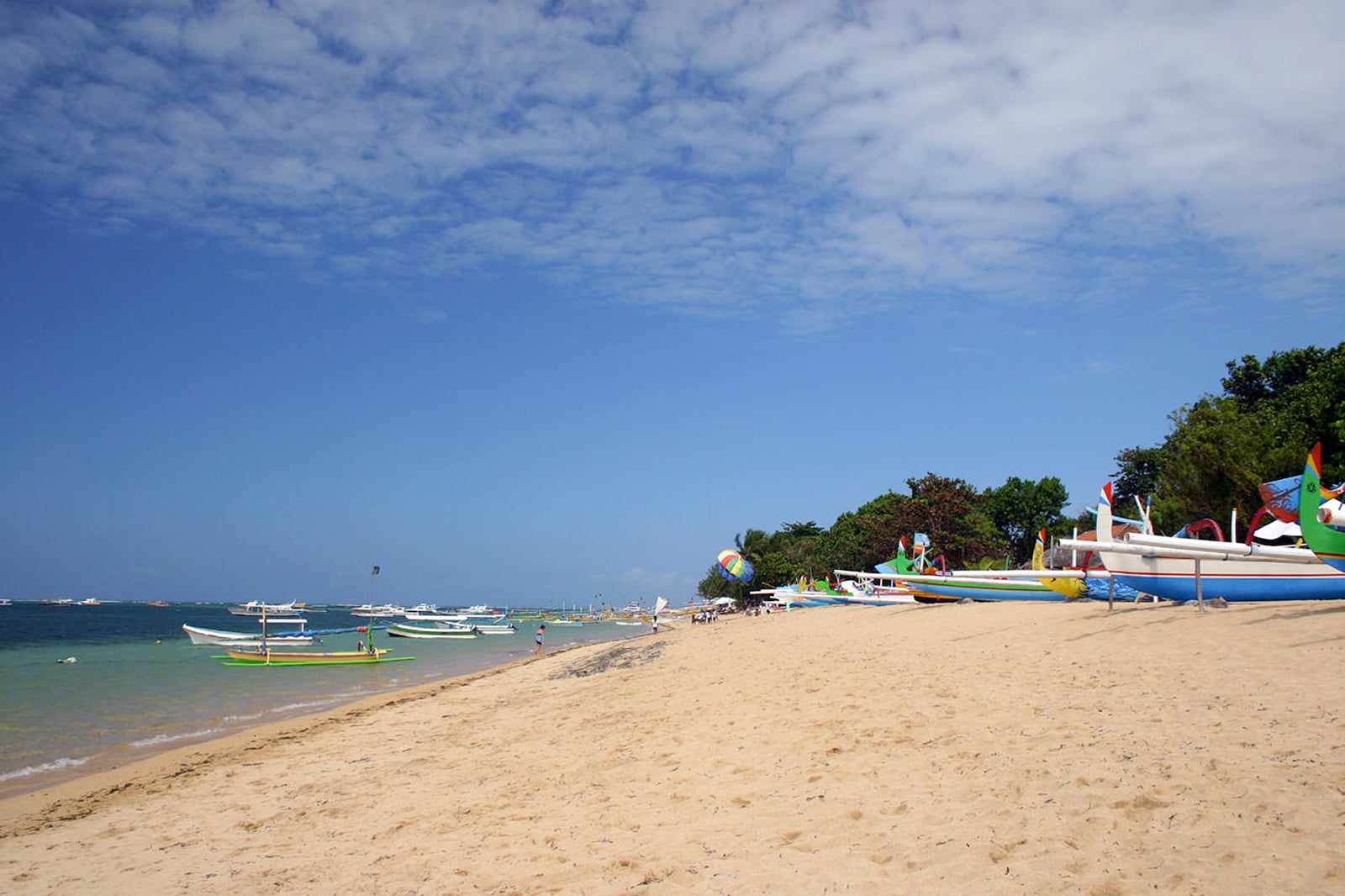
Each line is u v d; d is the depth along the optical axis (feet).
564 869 24.04
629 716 50.24
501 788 36.14
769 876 20.95
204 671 130.21
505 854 26.48
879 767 28.78
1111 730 27.30
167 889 27.58
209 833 35.01
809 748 33.19
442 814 33.19
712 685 57.36
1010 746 27.94
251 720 78.07
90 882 29.43
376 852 29.01
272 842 32.40
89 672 126.82
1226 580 49.90
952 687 40.24
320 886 26.02
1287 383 140.97
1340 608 41.57
